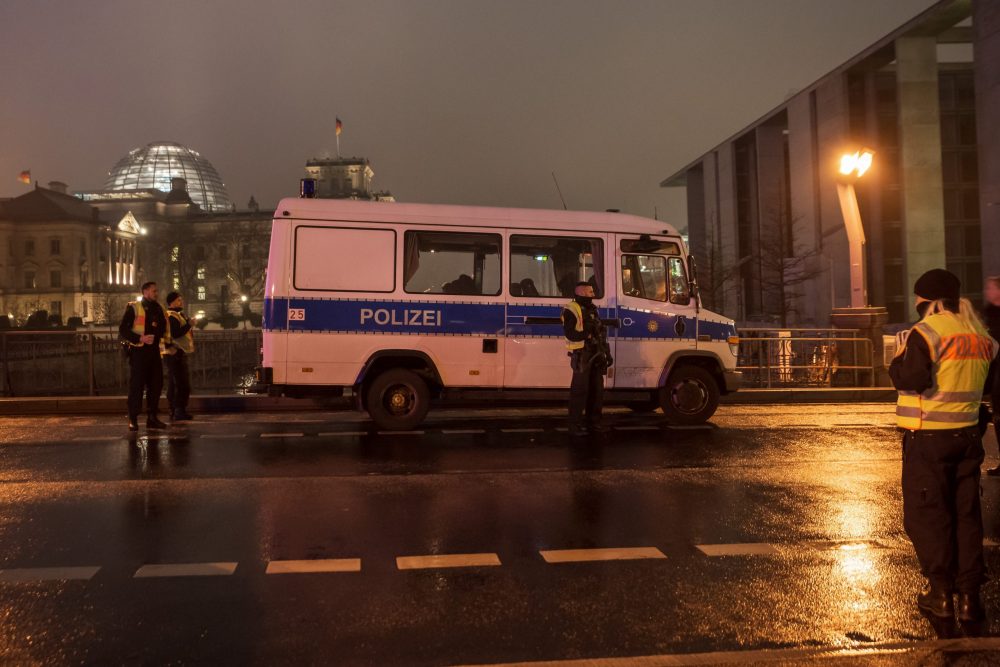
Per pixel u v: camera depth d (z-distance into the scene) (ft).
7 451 31.76
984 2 143.74
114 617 14.76
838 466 28.99
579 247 37.88
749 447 32.86
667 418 41.42
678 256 39.19
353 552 18.76
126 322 36.83
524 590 16.25
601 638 13.84
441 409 45.88
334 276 35.81
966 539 14.47
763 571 17.48
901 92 171.94
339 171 501.56
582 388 35.42
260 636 13.91
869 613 15.03
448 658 13.02
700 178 291.58
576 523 21.31
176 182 458.50
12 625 14.38
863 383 55.88
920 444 14.55
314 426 38.55
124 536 20.02
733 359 40.06
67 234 369.50
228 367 51.67
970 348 14.25
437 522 21.39
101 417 43.62
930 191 172.24
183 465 28.96
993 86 141.90
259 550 18.89
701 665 12.23
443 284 36.52
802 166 205.36
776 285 198.08
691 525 21.15
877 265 182.19
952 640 13.14
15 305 361.92
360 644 13.57
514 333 36.94
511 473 27.63
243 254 419.33
